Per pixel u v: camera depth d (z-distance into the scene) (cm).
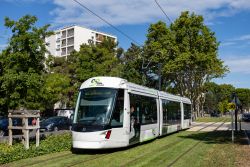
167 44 5716
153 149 1959
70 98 5472
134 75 5850
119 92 1923
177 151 1867
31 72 2081
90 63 5047
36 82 2061
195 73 5950
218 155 1712
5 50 2072
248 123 5775
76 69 5116
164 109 2794
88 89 1928
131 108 2027
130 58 7219
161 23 5916
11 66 2061
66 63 6134
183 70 5834
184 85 6275
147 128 2306
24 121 1897
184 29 5628
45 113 5447
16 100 2048
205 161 1530
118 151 1884
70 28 12662
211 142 2370
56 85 4775
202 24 5672
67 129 4138
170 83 6512
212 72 5841
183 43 5619
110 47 7212
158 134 2614
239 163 1473
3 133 3162
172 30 5788
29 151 1714
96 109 1861
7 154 1564
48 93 2270
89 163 1479
